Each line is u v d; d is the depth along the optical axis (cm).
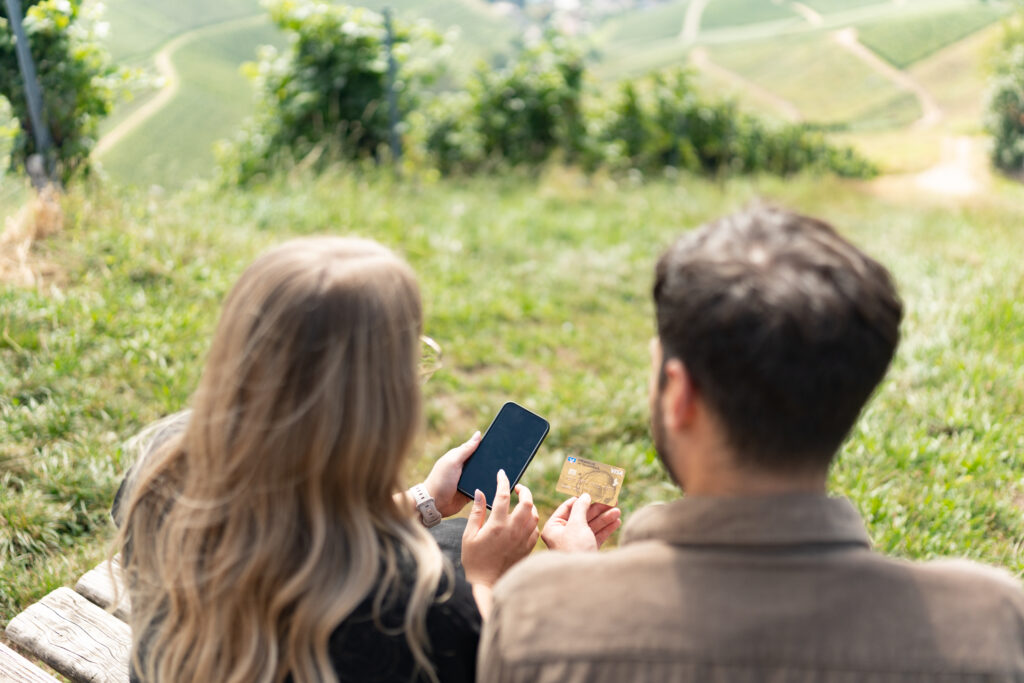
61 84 482
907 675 75
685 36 8419
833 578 78
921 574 80
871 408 342
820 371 73
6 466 283
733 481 81
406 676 100
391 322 98
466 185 867
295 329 94
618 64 7750
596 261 596
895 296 78
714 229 82
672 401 82
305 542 98
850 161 1952
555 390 392
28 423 304
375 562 98
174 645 105
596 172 1039
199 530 101
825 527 79
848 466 303
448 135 1050
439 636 103
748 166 1473
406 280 102
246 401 97
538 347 456
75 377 336
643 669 78
